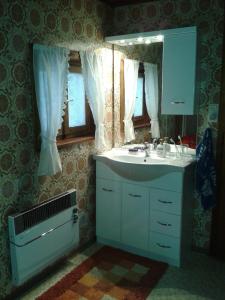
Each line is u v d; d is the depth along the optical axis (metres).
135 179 2.59
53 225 2.28
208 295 2.19
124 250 2.81
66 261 2.62
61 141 2.51
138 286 2.29
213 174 2.53
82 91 2.71
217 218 2.64
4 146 1.96
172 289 2.25
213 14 2.44
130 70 2.92
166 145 2.80
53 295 2.19
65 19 2.35
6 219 2.03
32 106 2.12
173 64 2.51
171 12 2.64
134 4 2.82
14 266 2.04
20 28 1.97
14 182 2.06
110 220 2.82
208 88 2.54
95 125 2.75
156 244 2.60
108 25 2.89
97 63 2.66
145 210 2.60
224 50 2.40
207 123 2.59
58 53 2.22
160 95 2.74
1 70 1.88
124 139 3.07
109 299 2.15
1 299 2.08
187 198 2.54
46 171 2.15
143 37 2.62
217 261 2.64
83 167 2.73
